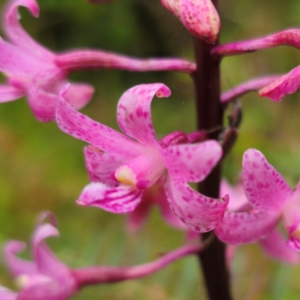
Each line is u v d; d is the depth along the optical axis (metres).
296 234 0.18
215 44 0.19
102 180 0.18
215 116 0.19
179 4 0.17
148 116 0.17
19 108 0.52
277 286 0.25
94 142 0.18
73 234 0.37
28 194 0.44
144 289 0.26
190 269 0.26
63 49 0.62
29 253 0.28
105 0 0.20
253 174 0.17
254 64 0.51
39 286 0.21
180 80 0.53
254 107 0.47
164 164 0.18
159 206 0.22
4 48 0.20
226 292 0.21
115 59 0.20
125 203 0.18
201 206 0.17
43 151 0.48
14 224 0.41
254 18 0.55
